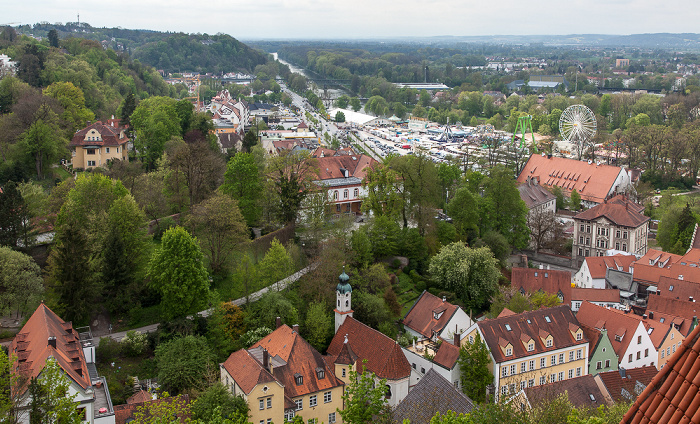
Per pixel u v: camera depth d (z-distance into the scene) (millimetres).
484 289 171875
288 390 111125
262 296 142375
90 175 171750
